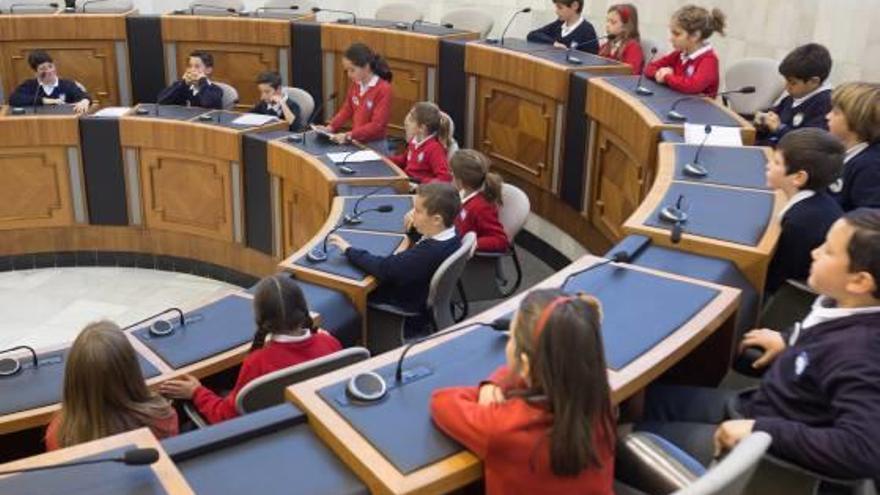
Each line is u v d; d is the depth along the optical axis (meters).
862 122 2.62
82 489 1.39
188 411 2.40
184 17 6.21
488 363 1.78
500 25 7.45
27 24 6.06
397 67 5.75
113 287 4.81
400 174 4.04
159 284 4.87
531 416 1.41
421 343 1.88
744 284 2.28
